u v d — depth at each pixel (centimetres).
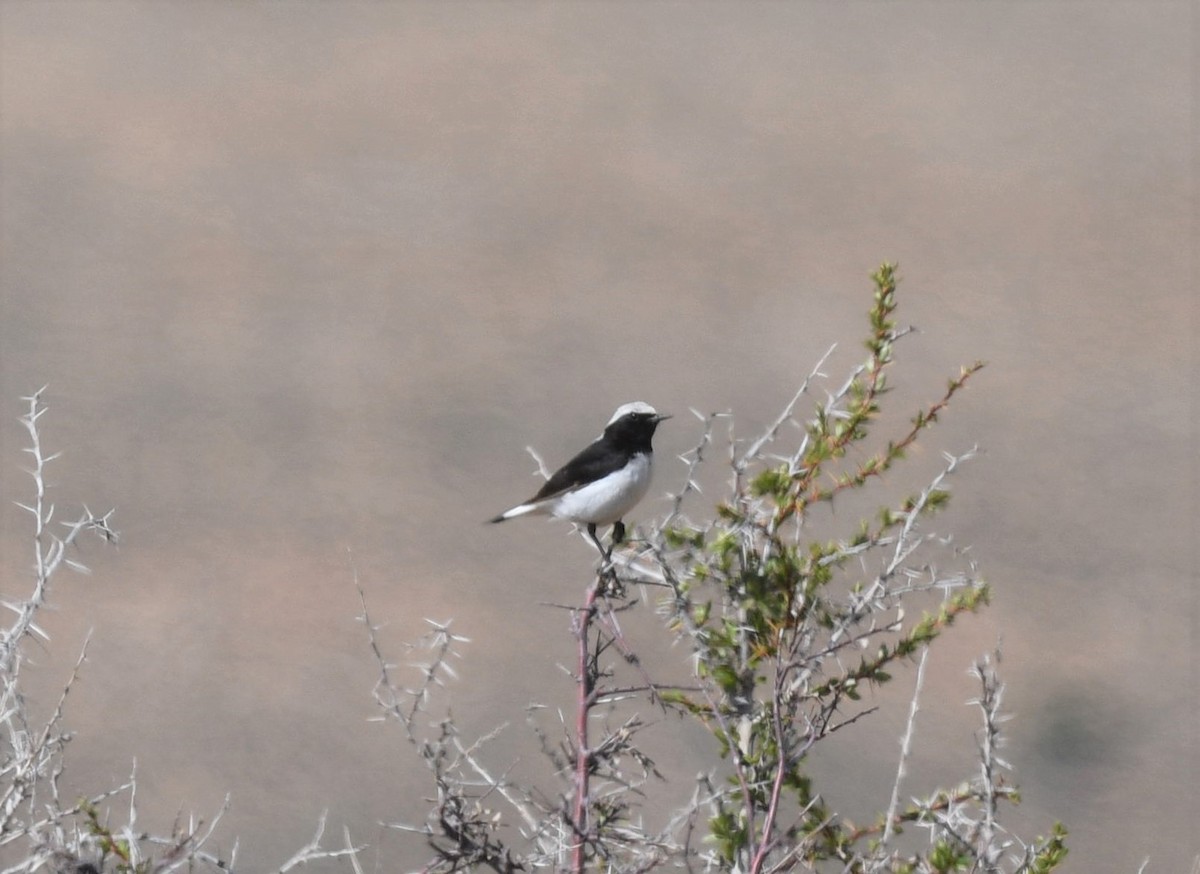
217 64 4438
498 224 3644
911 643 645
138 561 2155
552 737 1616
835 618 644
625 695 654
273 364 2966
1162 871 1454
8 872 589
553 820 627
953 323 3194
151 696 1723
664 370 2998
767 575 636
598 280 3388
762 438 671
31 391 2769
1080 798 1598
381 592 2095
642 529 662
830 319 3231
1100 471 2611
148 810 1469
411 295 3294
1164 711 1828
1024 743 1723
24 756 609
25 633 636
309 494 2431
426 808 1491
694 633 644
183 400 2791
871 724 1712
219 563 2166
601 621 665
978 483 2541
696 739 1411
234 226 3550
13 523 2284
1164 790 1628
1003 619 2084
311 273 3378
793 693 646
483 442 2678
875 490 2438
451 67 4503
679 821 637
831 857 642
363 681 1794
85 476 2464
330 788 1518
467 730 1662
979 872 600
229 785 1517
